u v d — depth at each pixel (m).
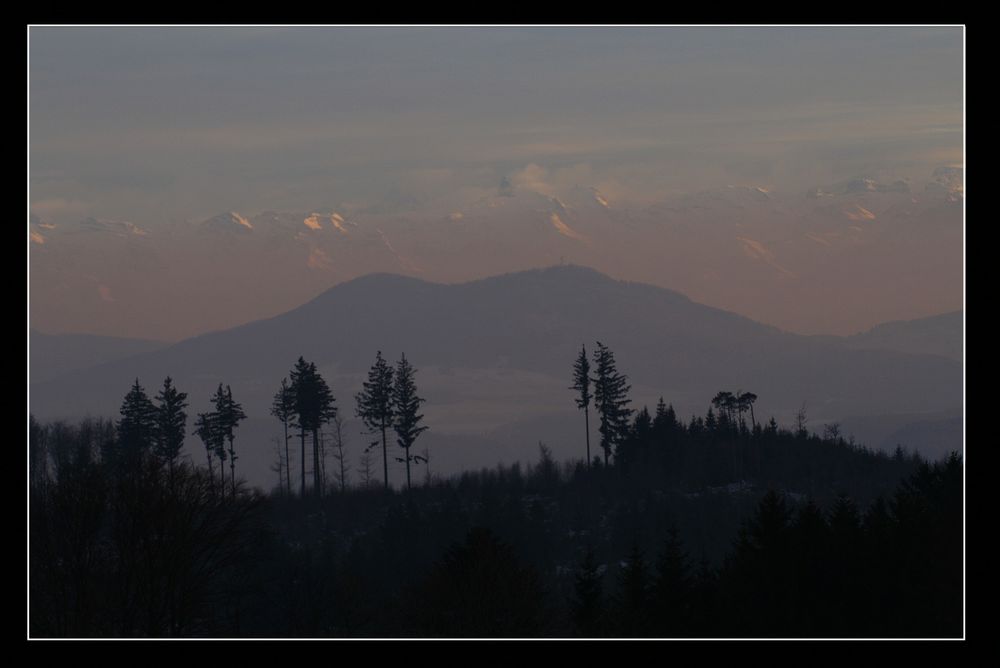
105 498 152.12
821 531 155.88
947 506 159.50
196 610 156.25
